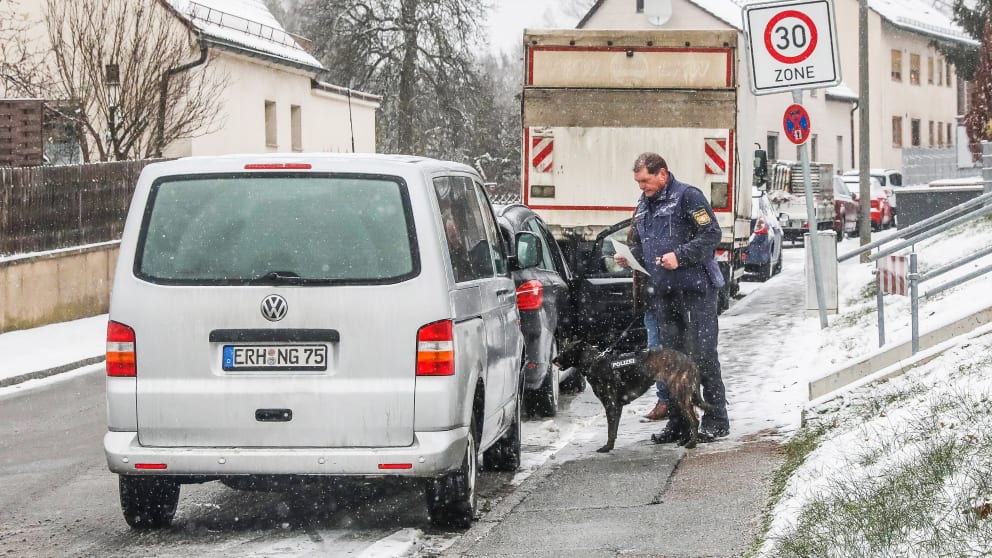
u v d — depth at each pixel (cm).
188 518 1370
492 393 1389
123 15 5206
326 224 1218
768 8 2455
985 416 1263
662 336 1694
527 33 2953
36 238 3816
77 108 5153
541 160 2967
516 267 1619
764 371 2253
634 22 10475
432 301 1199
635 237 1742
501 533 1223
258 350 1198
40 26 5650
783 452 1512
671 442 1689
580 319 2411
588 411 2097
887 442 1290
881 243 2400
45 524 1367
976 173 8694
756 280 4609
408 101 9294
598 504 1324
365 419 1190
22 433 2092
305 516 1366
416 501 1432
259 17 7131
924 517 998
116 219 4247
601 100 2945
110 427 1214
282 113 6756
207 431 1199
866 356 1672
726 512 1231
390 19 9275
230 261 1212
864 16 4403
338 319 1194
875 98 12725
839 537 1005
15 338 3491
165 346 1205
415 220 1217
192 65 5350
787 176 6688
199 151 5759
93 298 4094
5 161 4059
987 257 3147
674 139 2927
